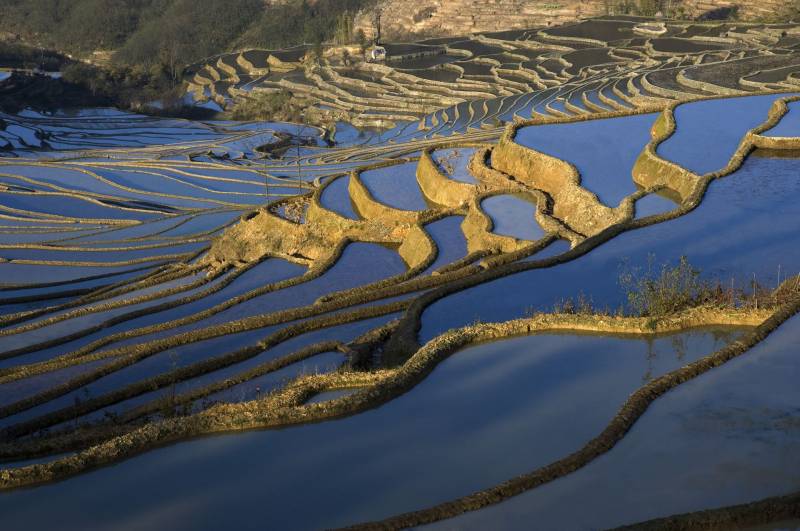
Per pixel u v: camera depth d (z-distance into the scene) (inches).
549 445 676.1
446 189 1875.0
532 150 1841.8
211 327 1262.3
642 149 1844.2
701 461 625.3
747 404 702.5
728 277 1033.5
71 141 5132.9
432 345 859.4
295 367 1045.2
